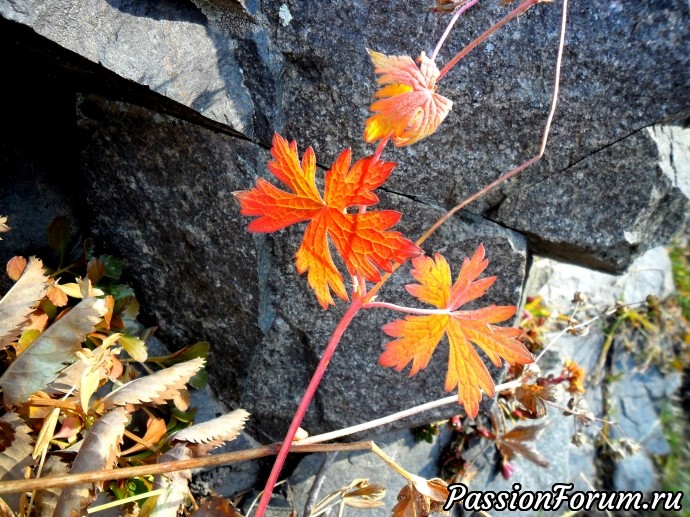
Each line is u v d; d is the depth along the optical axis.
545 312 0.50
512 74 0.26
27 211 0.32
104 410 0.26
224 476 0.36
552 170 0.28
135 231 0.32
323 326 0.32
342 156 0.19
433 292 0.22
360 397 0.34
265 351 0.33
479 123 0.27
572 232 0.30
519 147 0.28
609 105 0.27
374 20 0.26
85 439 0.23
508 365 0.35
